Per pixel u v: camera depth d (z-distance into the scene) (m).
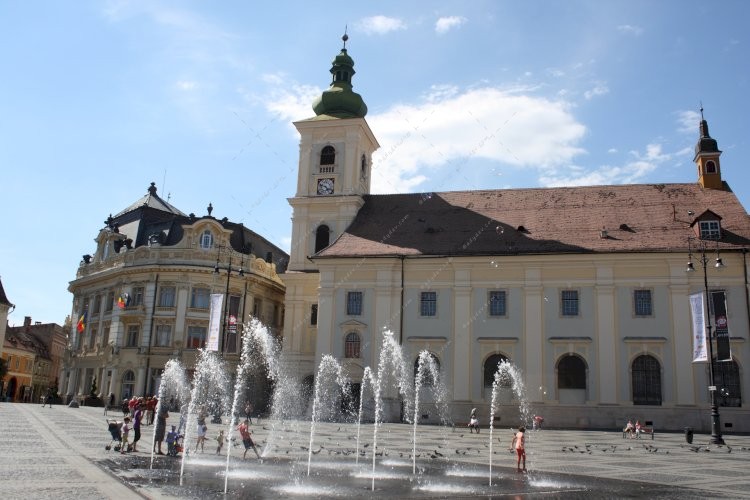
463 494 18.31
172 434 26.12
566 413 49.72
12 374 107.94
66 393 76.88
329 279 56.31
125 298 69.31
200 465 23.45
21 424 36.81
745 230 50.66
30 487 16.42
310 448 28.39
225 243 70.19
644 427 46.62
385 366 53.62
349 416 53.56
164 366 66.31
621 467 25.12
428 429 46.22
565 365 50.94
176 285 67.81
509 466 25.20
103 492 16.23
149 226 75.50
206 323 67.81
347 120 63.81
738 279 48.72
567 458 28.39
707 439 40.44
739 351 47.66
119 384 67.38
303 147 64.94
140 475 20.11
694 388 47.97
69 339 80.38
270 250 81.94
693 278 49.56
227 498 16.81
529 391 50.66
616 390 49.19
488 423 50.81
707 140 57.53
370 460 26.38
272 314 75.06
